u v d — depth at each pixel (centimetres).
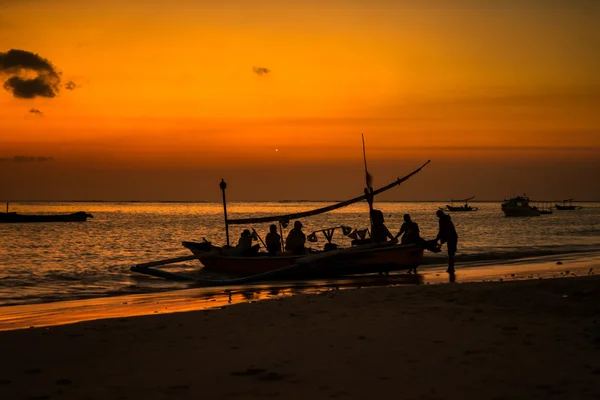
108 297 1670
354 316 995
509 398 552
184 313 1110
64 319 1245
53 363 741
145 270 1991
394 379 624
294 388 602
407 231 2152
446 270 2241
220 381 636
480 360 687
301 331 888
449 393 572
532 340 780
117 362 737
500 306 1043
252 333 889
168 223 9569
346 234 2228
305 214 2238
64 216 9788
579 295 1080
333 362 699
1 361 753
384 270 2070
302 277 2078
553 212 19012
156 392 601
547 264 2380
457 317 955
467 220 10762
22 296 1709
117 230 7075
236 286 1897
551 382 596
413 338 810
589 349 727
